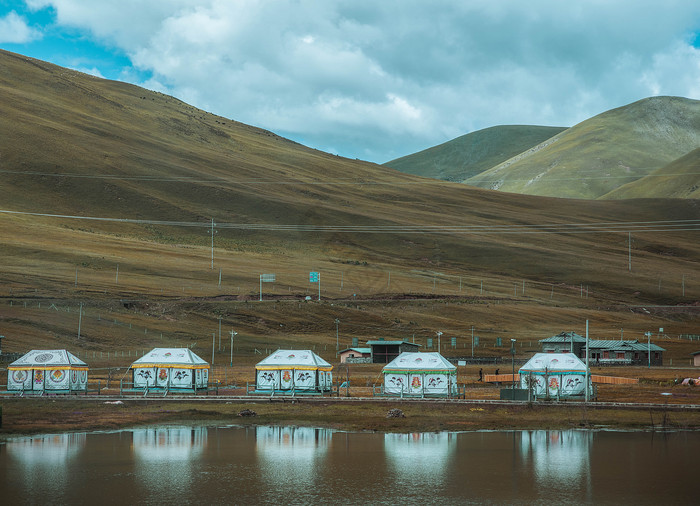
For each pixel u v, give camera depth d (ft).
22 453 171.94
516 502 131.44
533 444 186.39
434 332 644.27
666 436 197.77
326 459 167.22
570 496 135.33
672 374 423.23
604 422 220.43
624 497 134.72
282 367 292.81
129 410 242.58
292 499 132.98
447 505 129.49
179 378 299.58
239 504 129.49
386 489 140.26
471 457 169.78
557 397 277.44
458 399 269.44
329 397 277.23
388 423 218.79
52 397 272.10
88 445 182.70
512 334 655.35
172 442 187.73
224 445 184.14
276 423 218.59
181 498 133.18
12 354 428.15
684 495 135.95
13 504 128.67
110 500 131.44
